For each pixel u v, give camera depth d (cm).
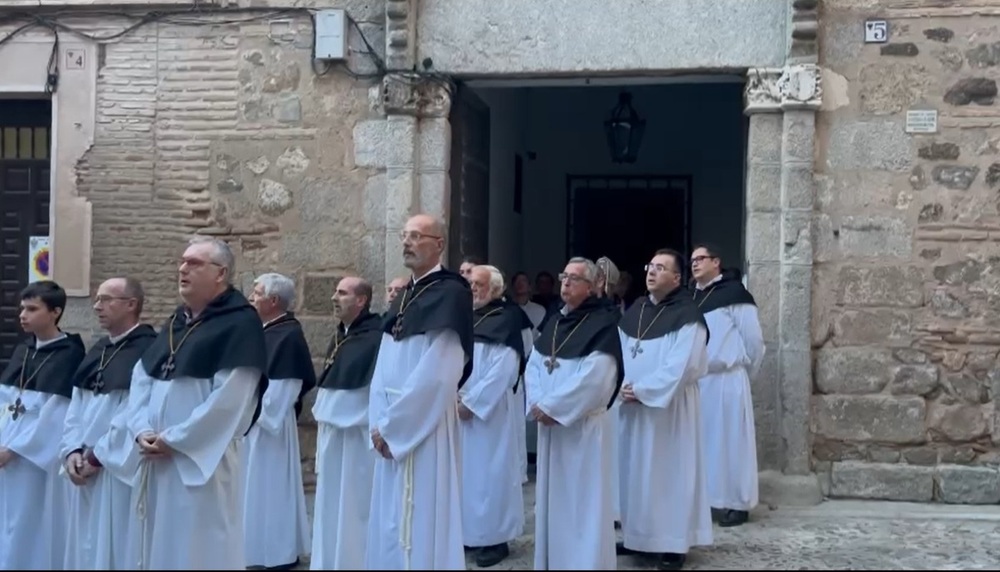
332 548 597
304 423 835
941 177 776
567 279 602
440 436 529
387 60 820
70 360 585
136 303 558
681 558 627
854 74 783
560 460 583
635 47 801
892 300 778
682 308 643
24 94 861
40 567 575
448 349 526
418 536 520
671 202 1224
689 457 632
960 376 771
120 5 848
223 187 846
